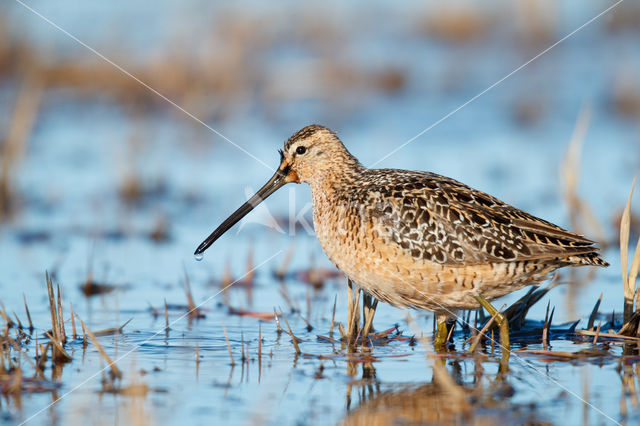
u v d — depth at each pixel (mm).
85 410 8836
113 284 13656
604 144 21562
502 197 17672
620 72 26328
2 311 11203
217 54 26422
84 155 21438
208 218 17469
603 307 12406
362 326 11516
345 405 9000
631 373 9805
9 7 27906
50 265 14641
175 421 8586
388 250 10547
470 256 10359
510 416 8648
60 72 26422
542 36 30641
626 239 11164
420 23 31969
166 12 30688
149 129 23328
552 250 10344
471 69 28141
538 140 22094
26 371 9906
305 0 32531
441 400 9094
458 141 22109
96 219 17391
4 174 18609
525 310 11492
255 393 9312
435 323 11742
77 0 32312
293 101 25031
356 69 27031
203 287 13641
